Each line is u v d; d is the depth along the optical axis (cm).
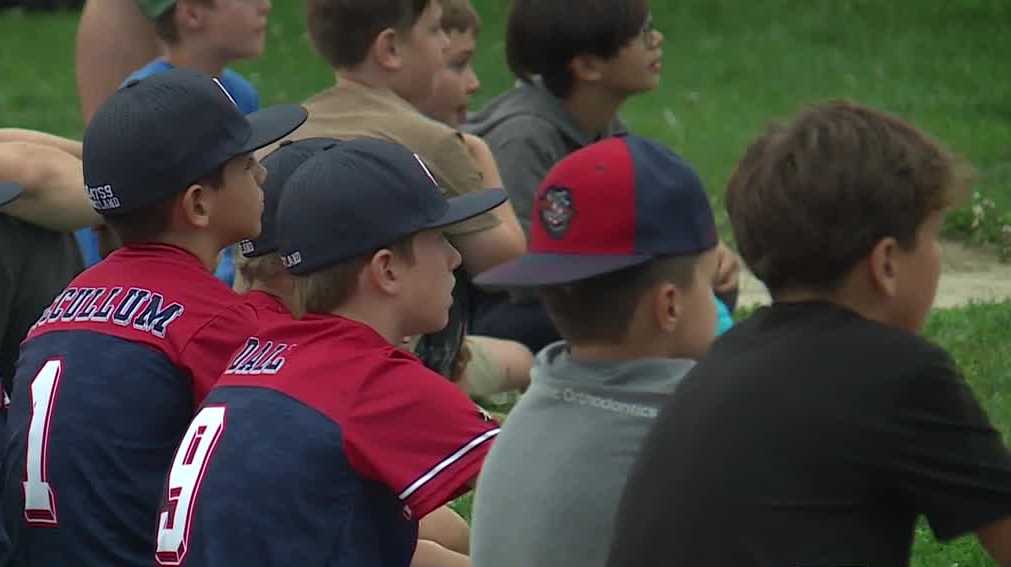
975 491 1040
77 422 1472
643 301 1193
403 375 1330
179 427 1493
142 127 1529
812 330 1066
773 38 5941
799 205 1073
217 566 1280
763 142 1127
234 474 1295
